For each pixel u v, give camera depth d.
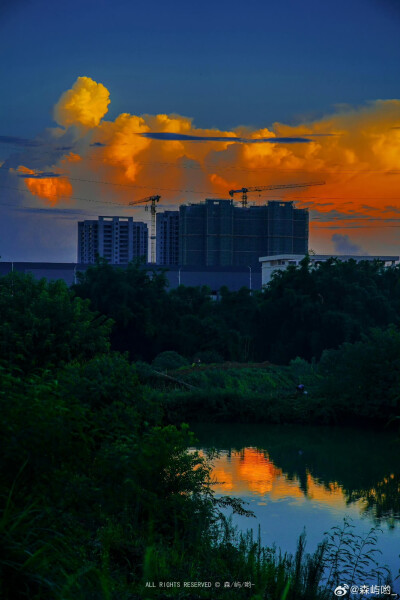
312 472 23.12
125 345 59.38
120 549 8.81
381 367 35.03
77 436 8.46
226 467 23.98
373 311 60.75
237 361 60.00
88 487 8.33
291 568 10.24
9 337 32.50
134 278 60.19
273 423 35.94
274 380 43.94
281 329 61.31
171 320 60.25
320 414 35.47
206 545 10.51
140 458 10.43
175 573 8.58
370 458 26.00
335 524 16.27
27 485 7.13
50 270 97.62
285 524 16.12
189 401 36.62
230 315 63.19
